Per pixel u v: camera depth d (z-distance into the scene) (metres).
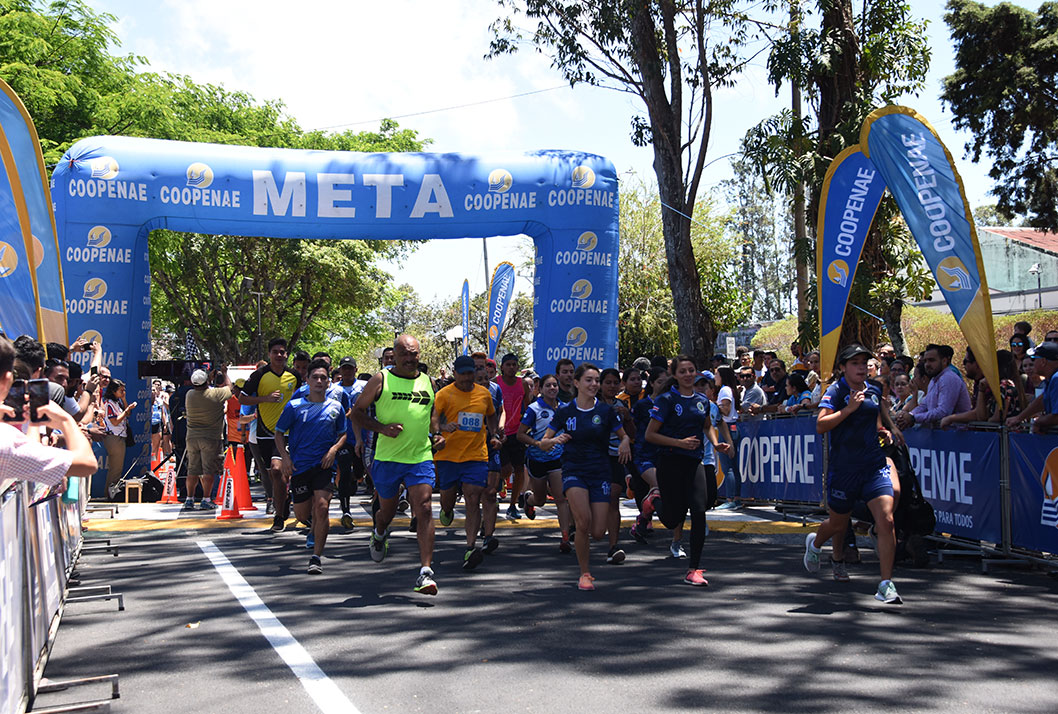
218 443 13.34
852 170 10.84
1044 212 26.39
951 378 9.02
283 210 15.93
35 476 3.58
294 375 11.33
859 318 16.05
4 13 21.44
